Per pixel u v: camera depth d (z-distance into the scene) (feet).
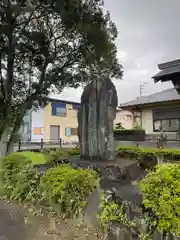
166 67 15.67
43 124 72.49
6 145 25.17
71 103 82.58
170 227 6.72
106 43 25.29
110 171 13.61
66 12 22.24
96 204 9.18
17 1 21.80
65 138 80.12
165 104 44.16
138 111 50.26
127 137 49.32
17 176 13.64
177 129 42.45
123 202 8.31
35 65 26.35
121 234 7.95
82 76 27.20
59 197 10.56
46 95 28.40
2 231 9.50
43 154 18.38
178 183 7.00
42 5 22.31
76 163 15.99
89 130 18.12
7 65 24.75
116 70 27.68
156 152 18.30
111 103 17.78
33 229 9.62
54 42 25.67
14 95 26.35
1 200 13.51
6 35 23.31
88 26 23.35
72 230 9.32
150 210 7.38
